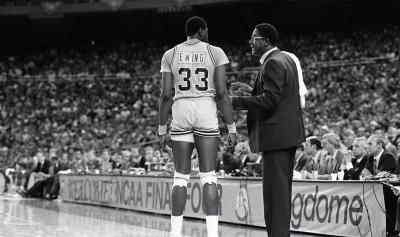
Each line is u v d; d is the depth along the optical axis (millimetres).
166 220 12844
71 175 20406
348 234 9586
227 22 44000
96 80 42250
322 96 31641
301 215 10641
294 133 5828
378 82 30875
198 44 6012
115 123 35406
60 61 45156
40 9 42438
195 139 5980
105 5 41531
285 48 40469
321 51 38438
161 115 6059
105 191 17844
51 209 16219
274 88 5680
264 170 5941
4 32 47125
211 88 5984
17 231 9938
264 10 42250
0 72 44594
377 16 40125
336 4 40000
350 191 9617
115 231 10273
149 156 18219
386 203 9898
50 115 38094
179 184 6012
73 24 46375
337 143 12117
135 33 46688
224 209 12422
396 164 10602
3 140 34594
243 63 40531
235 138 6016
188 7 40000
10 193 26125
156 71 42344
